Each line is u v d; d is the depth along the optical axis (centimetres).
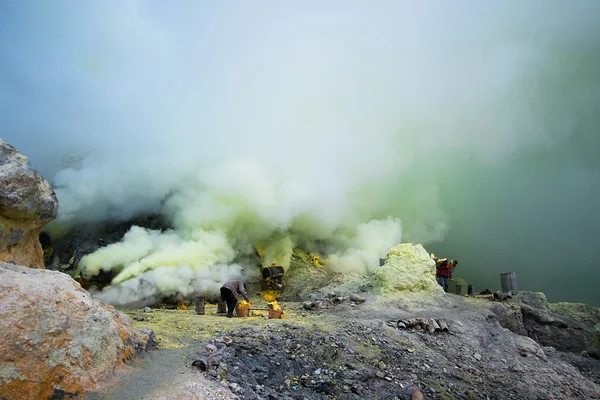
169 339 633
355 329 816
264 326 770
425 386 648
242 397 468
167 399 398
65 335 400
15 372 348
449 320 1012
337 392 575
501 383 754
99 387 401
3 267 432
